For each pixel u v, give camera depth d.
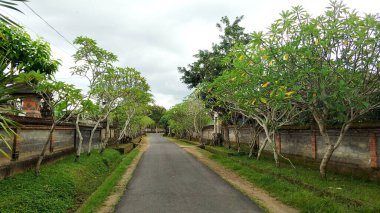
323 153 13.62
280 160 17.75
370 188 9.55
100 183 12.85
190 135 52.78
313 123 14.47
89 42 15.57
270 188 10.66
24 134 10.62
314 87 9.84
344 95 9.33
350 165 11.84
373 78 9.59
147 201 9.08
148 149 32.25
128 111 28.62
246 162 17.27
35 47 10.24
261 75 10.16
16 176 9.56
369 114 11.33
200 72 25.98
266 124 16.47
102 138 26.11
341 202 8.35
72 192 10.04
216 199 9.30
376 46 9.10
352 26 8.90
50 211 7.79
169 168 16.69
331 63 9.28
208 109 25.73
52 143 13.49
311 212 7.82
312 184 10.30
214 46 25.58
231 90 15.09
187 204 8.69
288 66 9.77
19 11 3.79
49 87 9.66
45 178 10.02
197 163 19.02
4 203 7.20
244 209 8.18
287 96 10.02
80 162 14.55
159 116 97.19
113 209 8.27
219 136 33.19
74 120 17.19
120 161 20.52
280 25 10.08
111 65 16.25
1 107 4.71
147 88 20.05
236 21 24.84
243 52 10.48
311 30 9.11
